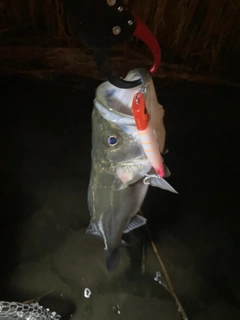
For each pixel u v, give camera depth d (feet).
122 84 2.42
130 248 5.17
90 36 2.21
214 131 6.11
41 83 6.26
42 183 5.51
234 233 5.35
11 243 5.03
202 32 5.61
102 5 2.13
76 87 6.28
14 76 6.24
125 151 2.83
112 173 3.02
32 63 6.13
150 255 5.14
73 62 6.09
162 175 2.77
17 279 4.81
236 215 5.49
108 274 4.97
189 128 6.10
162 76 6.19
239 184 5.73
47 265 4.95
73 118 6.05
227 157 5.93
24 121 5.96
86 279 4.91
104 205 3.33
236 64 6.07
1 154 5.67
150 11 5.35
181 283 4.97
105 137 2.81
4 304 4.27
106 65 2.33
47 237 5.14
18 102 6.09
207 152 5.94
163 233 5.31
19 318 4.13
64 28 5.79
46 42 5.99
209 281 4.99
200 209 5.50
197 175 5.76
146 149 2.57
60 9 5.47
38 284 4.81
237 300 4.85
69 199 5.43
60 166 5.66
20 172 5.56
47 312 4.57
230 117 6.23
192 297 4.87
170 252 5.18
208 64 6.12
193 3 5.15
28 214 5.26
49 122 5.99
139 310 4.76
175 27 5.58
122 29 2.23
